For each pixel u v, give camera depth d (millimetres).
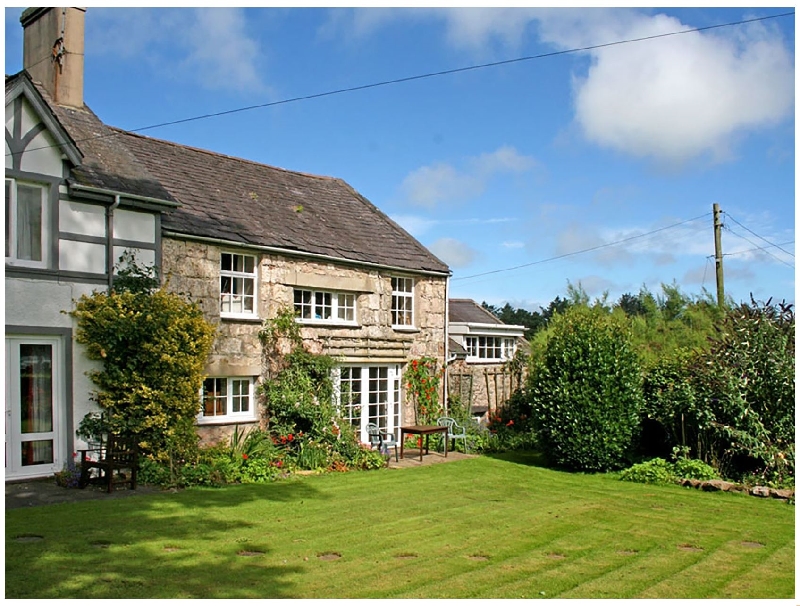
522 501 10961
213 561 6977
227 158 18172
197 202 14703
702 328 18141
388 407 17547
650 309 19141
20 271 10656
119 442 10602
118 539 7637
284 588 6215
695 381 13844
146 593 5918
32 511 8875
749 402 13320
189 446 11828
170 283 12867
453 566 7121
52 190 11109
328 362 15133
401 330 17828
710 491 12234
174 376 11766
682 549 8125
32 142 10906
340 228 17688
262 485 11609
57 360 11117
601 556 7719
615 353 14297
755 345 13477
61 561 6746
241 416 14117
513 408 20406
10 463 10594
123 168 12742
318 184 20125
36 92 10836
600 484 12836
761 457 12773
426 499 10867
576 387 14172
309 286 15492
